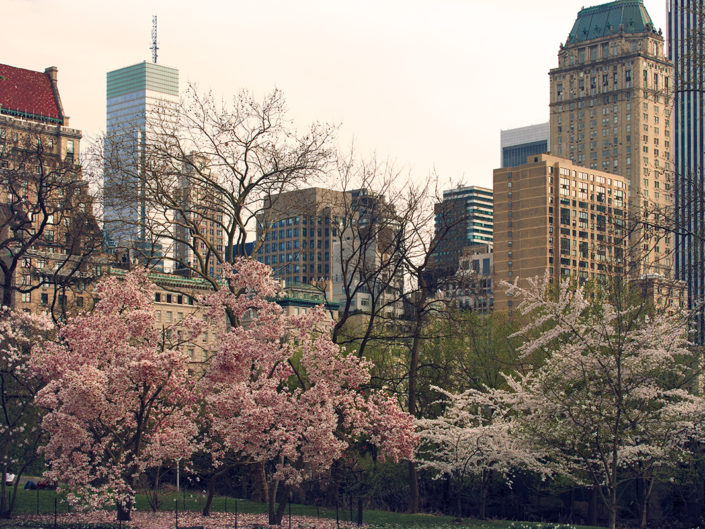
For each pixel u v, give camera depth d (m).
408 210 59.72
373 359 70.06
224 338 41.78
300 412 41.09
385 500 64.69
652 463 45.91
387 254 64.06
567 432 43.47
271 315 42.53
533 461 50.44
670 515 58.78
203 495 61.31
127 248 55.38
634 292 49.88
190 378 44.88
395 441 43.38
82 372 39.94
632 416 43.22
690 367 49.28
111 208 56.91
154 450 42.56
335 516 50.84
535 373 50.69
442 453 53.47
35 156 63.56
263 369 43.88
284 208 60.44
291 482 41.88
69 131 149.12
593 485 47.75
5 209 74.38
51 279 60.00
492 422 55.75
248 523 43.81
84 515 46.06
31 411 49.00
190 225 55.31
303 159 56.47
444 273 65.25
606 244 51.31
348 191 66.50
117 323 43.78
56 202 61.81
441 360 67.31
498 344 67.81
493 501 63.84
